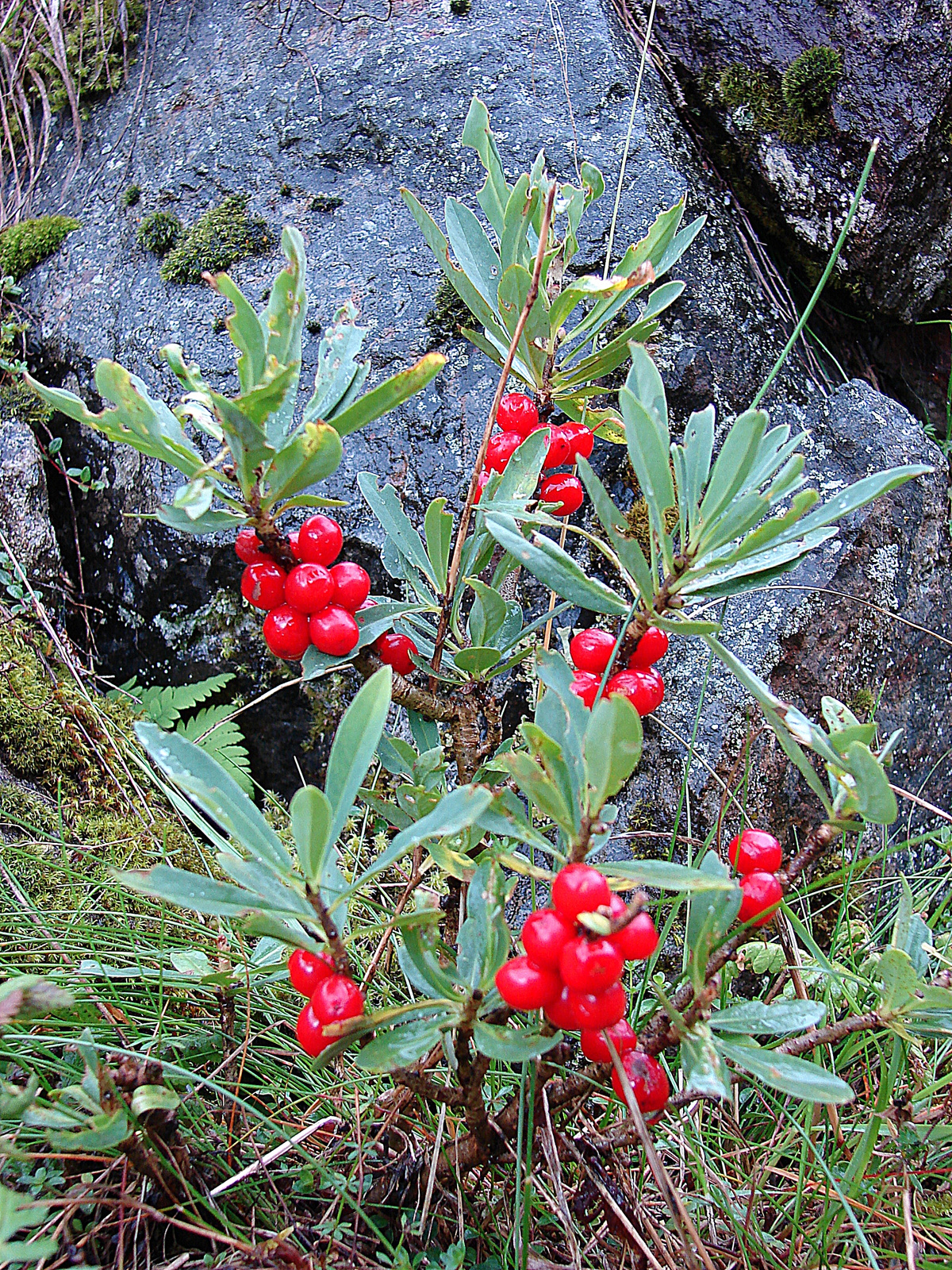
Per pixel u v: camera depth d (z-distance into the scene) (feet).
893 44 1.56
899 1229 0.85
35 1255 0.59
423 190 1.48
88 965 0.93
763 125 1.61
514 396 0.85
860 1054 1.01
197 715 1.40
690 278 1.45
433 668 0.82
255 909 0.61
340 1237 0.80
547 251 0.81
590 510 1.35
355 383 0.75
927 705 1.54
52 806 1.28
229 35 1.68
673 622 0.68
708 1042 0.63
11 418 1.54
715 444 1.40
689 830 1.17
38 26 1.84
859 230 1.62
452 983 0.67
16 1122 0.80
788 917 0.89
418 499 1.34
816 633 1.36
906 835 1.47
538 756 0.62
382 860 0.59
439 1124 0.80
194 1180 0.77
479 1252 0.81
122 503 1.45
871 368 1.83
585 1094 0.73
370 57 1.56
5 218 1.75
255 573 0.74
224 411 0.64
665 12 1.63
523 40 1.56
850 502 0.65
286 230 0.67
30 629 1.42
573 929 0.57
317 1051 0.62
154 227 1.53
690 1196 0.87
